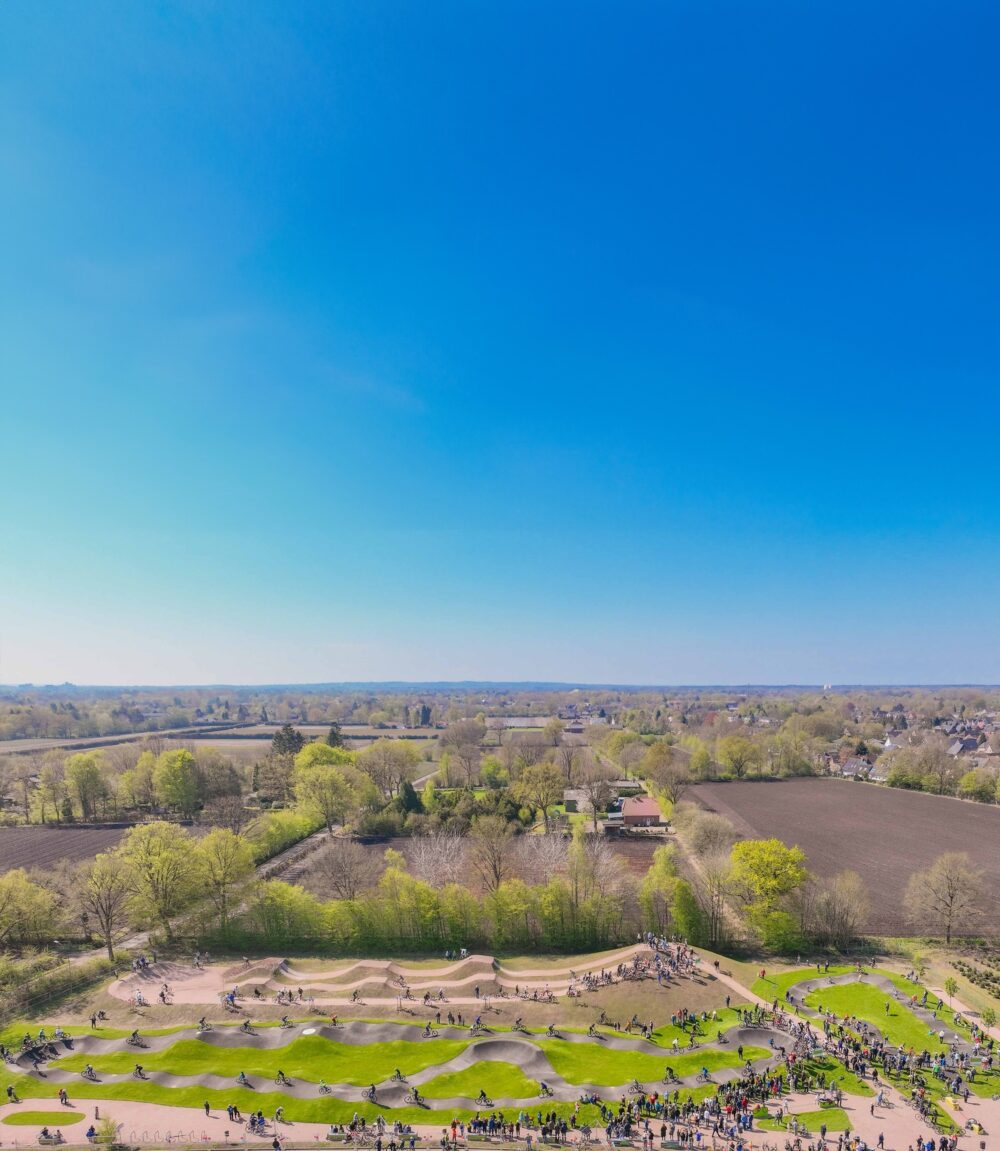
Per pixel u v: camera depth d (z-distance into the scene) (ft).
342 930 405.80
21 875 407.23
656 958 363.56
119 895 400.47
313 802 640.17
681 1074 265.34
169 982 358.64
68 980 358.23
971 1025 304.09
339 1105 245.45
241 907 435.12
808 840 629.10
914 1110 243.40
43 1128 232.53
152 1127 234.38
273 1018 315.78
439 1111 242.37
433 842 524.52
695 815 620.08
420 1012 320.09
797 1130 230.07
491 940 403.75
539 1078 261.03
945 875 417.90
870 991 336.49
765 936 390.63
